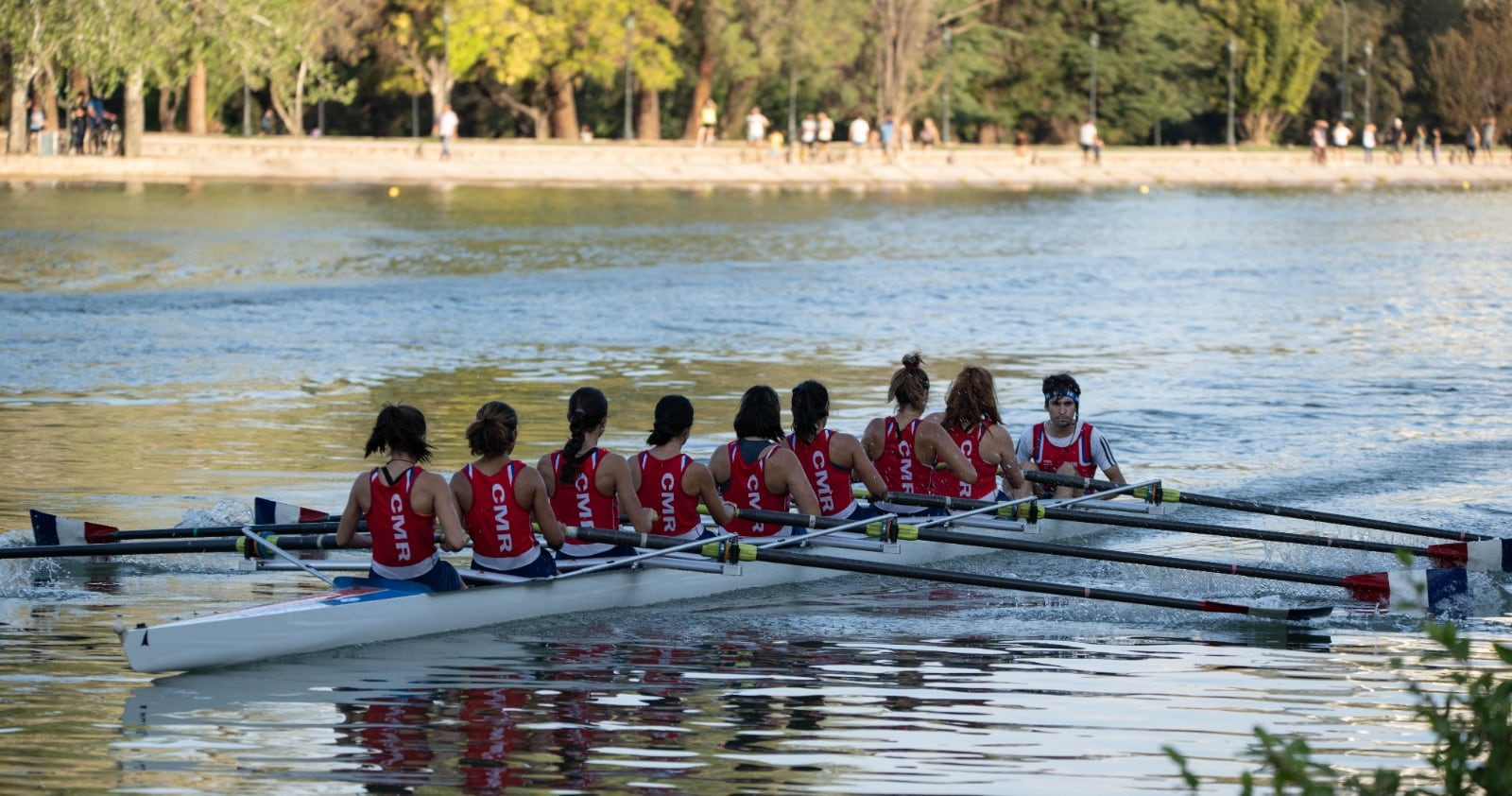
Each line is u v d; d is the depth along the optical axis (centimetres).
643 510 3994
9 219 16200
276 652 3488
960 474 4600
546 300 11338
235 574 4284
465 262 13662
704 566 3922
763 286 12375
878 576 4425
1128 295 12194
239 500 5162
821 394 4372
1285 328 10325
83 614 3847
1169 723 3119
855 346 9306
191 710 3153
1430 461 6088
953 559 4697
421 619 3688
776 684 3369
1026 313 11031
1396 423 6931
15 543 4384
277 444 6147
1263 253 15750
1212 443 6456
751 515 4191
